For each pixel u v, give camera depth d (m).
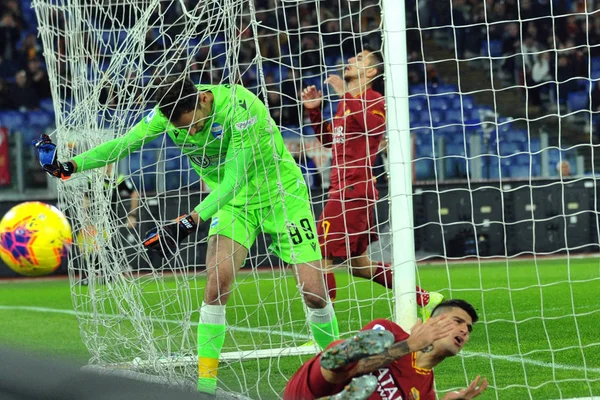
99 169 15.72
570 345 17.27
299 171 14.00
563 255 39.19
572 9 53.06
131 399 5.75
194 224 12.77
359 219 17.67
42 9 16.53
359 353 8.66
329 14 49.78
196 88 13.35
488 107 50.19
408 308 14.32
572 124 48.94
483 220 38.59
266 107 13.11
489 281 30.28
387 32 14.27
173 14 37.69
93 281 16.02
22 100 49.06
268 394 13.40
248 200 13.69
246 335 19.25
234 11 13.78
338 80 17.73
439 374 14.73
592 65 51.84
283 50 48.12
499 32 53.16
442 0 53.31
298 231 13.64
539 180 38.69
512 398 12.94
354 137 17.09
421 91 50.28
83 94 16.12
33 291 32.53
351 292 28.27
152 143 34.81
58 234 19.36
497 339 18.19
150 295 17.03
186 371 14.14
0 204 38.38
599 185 38.72
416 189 38.47
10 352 7.00
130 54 15.49
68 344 19.12
